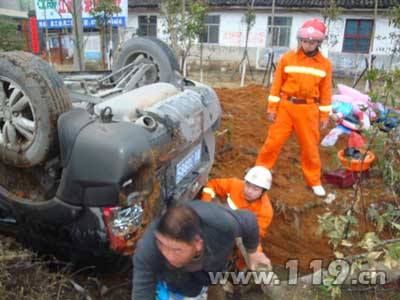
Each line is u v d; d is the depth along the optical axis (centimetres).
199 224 167
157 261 181
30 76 231
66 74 444
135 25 2092
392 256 263
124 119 256
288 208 405
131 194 227
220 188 350
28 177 259
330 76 418
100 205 223
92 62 1684
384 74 317
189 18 972
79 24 663
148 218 238
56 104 234
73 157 224
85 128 227
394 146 378
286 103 420
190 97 326
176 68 416
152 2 2059
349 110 560
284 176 481
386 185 440
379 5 1675
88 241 237
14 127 246
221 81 1509
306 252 367
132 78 372
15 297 251
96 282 282
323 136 597
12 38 973
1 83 244
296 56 407
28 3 2017
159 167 258
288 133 432
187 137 286
